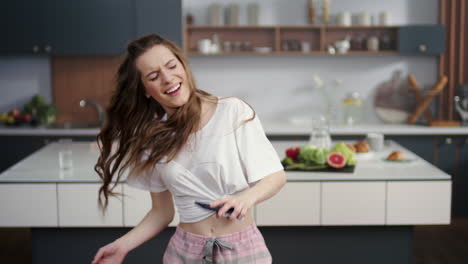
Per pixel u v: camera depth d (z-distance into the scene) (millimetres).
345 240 2828
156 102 1580
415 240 3887
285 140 4352
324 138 2969
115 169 1651
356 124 4801
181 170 1481
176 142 1457
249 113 1497
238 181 1463
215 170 1458
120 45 4547
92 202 2660
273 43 4828
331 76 4953
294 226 2822
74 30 4539
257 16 4750
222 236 1493
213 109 1498
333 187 2646
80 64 4918
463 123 4562
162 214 1693
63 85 4949
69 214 2670
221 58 4953
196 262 1512
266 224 2691
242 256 1494
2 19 4523
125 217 2678
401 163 2943
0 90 4969
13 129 4418
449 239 3904
